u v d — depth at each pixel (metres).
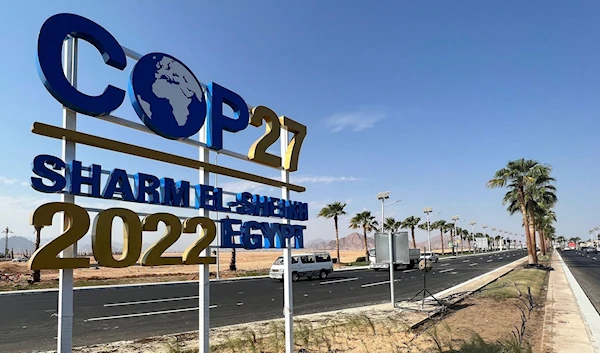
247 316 14.22
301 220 9.14
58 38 4.90
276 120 8.77
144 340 10.19
